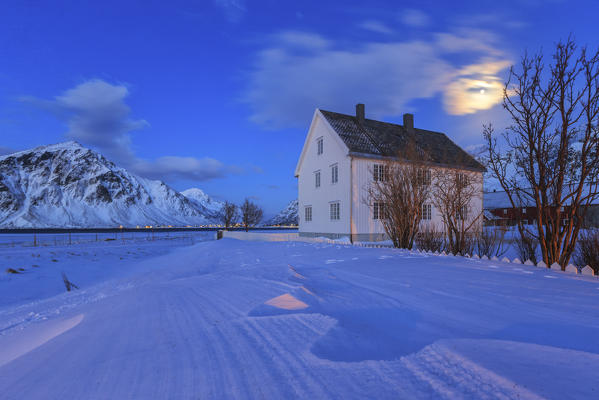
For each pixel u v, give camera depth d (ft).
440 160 73.31
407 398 6.01
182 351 9.25
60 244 128.16
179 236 209.67
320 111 81.00
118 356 9.32
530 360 7.10
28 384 8.14
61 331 14.93
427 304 13.25
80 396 7.00
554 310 12.11
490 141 27.25
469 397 5.84
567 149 23.24
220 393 6.65
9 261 72.02
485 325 10.38
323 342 9.11
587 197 22.49
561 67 22.43
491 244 35.70
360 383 6.71
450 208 40.01
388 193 45.83
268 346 9.12
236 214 261.44
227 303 15.35
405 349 8.46
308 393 6.42
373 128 82.94
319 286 17.94
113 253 96.78
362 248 42.63
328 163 78.02
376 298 14.56
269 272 24.71
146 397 6.66
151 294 20.13
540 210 24.45
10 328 21.30
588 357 7.19
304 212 89.97
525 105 24.25
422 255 32.86
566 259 23.41
